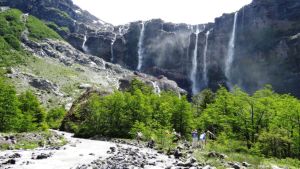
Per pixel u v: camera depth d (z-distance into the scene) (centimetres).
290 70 13300
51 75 15838
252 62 14650
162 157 2383
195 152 2672
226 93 6016
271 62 13975
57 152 2608
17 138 3234
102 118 5284
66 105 12825
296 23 14100
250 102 5128
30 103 7625
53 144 3275
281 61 13625
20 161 2141
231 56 15538
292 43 13325
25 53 17612
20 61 16238
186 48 17175
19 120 5731
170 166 1922
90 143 3612
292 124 4806
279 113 4875
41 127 6550
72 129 5828
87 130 5191
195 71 16538
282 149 4675
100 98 5916
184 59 17100
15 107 5700
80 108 6003
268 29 14625
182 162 2028
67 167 1983
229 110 5600
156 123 4978
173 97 6638
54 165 2041
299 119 4772
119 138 4791
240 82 14950
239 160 2403
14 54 16762
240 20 15575
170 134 4150
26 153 2498
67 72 16800
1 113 5531
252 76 14562
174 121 5938
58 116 10069
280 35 14288
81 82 15838
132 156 2331
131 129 5009
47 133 3875
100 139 4656
